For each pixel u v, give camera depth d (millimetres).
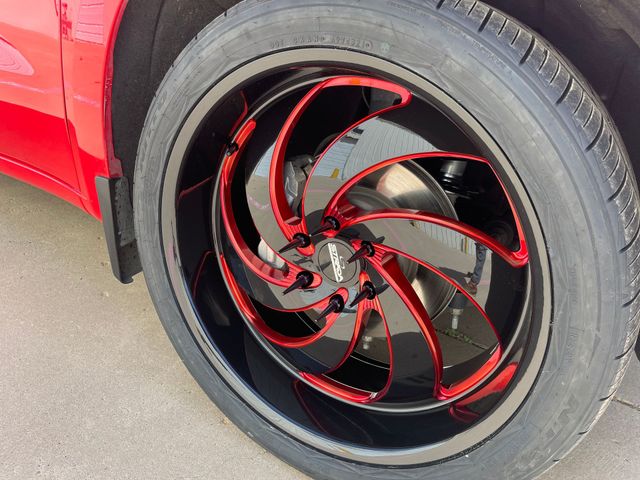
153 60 1319
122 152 1397
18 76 1452
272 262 1399
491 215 1298
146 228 1357
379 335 1425
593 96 975
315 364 1429
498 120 919
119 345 1753
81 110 1344
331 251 1260
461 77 922
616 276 931
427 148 1075
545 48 938
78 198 1605
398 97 1108
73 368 1670
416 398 1289
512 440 1093
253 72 1102
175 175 1264
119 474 1393
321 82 1118
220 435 1499
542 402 1040
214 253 1445
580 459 1431
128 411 1551
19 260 2096
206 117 1191
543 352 1013
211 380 1439
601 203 909
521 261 1040
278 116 1243
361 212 1207
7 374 1645
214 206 1396
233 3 1316
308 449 1336
